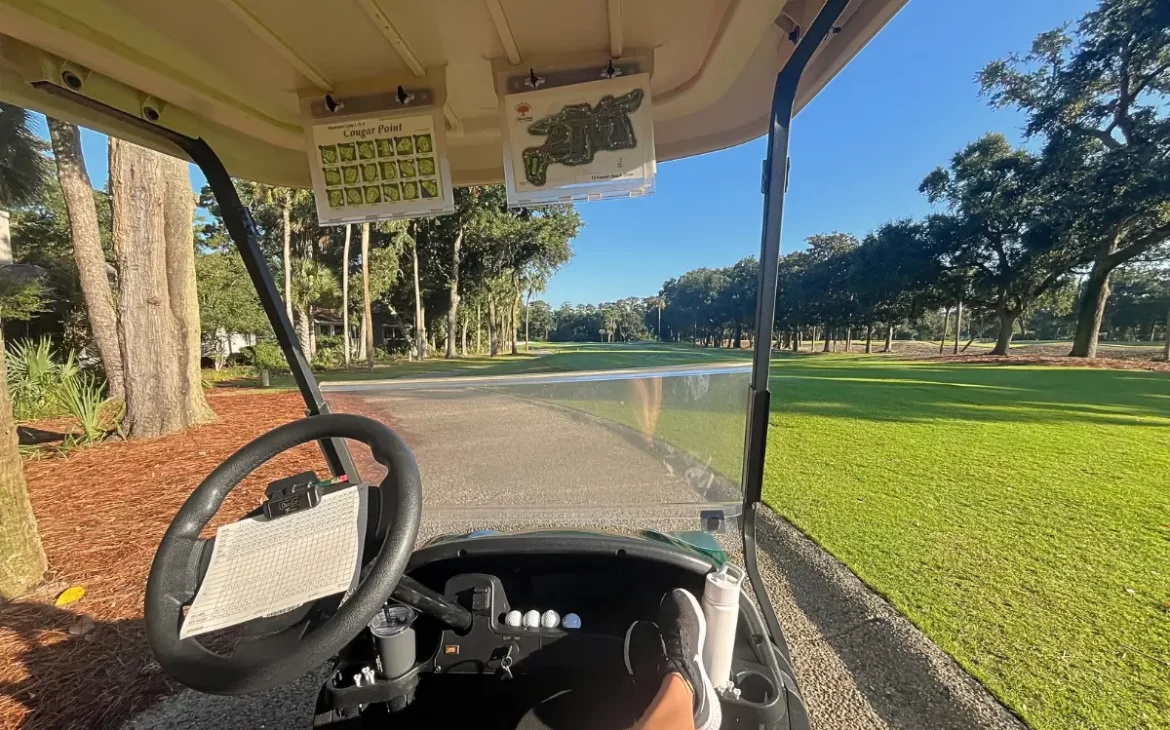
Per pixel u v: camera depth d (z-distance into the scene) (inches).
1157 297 1286.9
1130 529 161.0
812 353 1507.1
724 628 41.8
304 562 36.1
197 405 331.3
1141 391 496.4
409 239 1000.2
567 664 49.0
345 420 47.4
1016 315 1210.6
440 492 66.6
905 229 1371.8
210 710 88.5
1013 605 117.0
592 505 63.8
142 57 54.0
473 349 1712.6
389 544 37.0
